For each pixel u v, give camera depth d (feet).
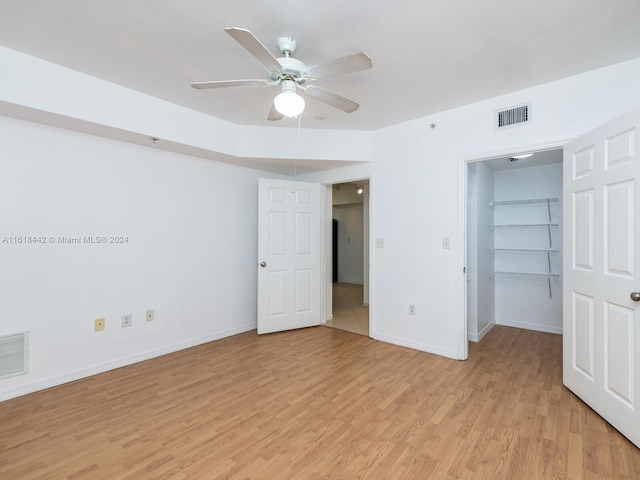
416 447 6.08
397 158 11.70
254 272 13.97
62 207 8.80
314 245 14.37
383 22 6.09
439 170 10.65
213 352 11.15
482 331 12.84
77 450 6.03
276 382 8.82
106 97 8.54
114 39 6.70
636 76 7.52
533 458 5.74
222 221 12.74
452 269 10.44
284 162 12.79
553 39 6.68
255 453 5.95
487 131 9.64
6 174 7.95
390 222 11.93
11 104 7.22
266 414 7.23
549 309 13.53
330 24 6.14
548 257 13.56
